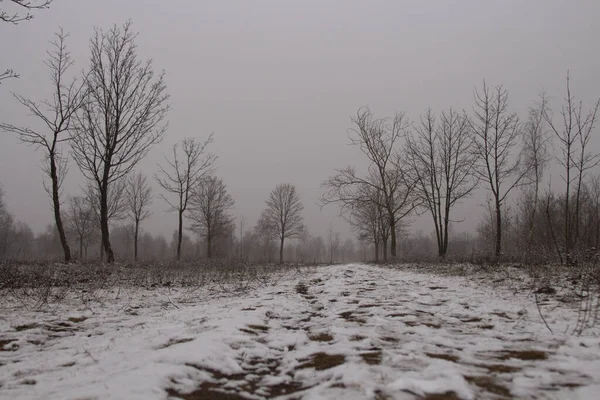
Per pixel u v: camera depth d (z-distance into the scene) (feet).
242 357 13.67
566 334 15.88
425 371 11.37
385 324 18.54
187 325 18.97
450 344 14.74
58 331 18.70
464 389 9.86
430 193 85.97
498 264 49.88
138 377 10.46
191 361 12.46
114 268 50.62
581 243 44.68
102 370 11.65
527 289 29.84
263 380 11.53
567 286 29.14
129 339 16.16
